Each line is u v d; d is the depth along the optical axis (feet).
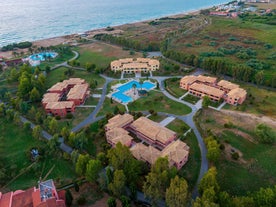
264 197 222.69
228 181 278.87
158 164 257.55
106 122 386.93
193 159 313.73
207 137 339.98
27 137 362.53
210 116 407.64
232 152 323.37
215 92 455.63
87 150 333.21
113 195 259.80
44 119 390.01
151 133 342.85
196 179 282.97
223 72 555.28
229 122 381.19
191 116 409.49
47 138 357.61
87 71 605.73
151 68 594.24
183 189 220.84
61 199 245.65
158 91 499.10
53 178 288.30
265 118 397.80
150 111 417.69
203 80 508.12
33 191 241.96
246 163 304.30
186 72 583.99
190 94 483.92
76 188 263.08
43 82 517.96
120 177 246.68
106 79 563.48
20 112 423.64
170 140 338.13
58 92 483.10
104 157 301.84
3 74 588.50
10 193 240.73
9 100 466.70
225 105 443.73
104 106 447.01
